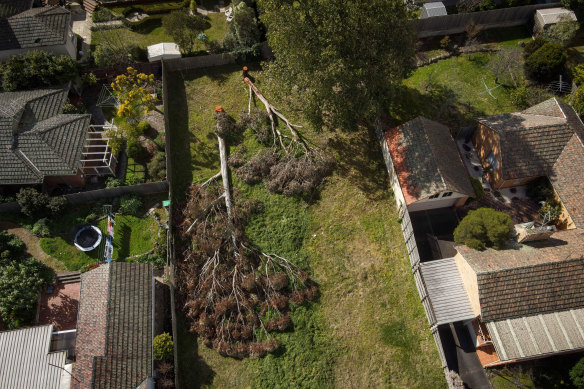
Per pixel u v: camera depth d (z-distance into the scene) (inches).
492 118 1514.5
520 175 1392.7
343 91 1346.0
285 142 1556.3
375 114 1482.5
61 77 1567.4
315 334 1212.5
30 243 1325.0
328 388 1143.0
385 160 1512.1
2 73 1551.4
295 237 1365.7
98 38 1856.5
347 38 1295.5
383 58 1305.4
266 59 1812.3
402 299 1269.7
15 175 1330.0
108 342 1053.8
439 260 1251.8
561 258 1160.2
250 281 1235.9
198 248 1317.7
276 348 1179.9
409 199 1331.2
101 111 1637.6
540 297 1128.2
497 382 1152.8
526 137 1408.7
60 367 1045.2
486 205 1444.4
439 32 1887.3
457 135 1599.4
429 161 1350.9
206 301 1213.7
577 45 1840.6
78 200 1385.3
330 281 1296.8
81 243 1327.5
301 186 1432.1
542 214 1400.1
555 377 1151.6
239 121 1599.4
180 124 1625.2
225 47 1800.0
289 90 1381.6
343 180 1483.8
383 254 1346.0
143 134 1569.9
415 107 1670.8
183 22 1733.5
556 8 1835.6
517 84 1737.2
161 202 1424.7
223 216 1368.1
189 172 1504.7
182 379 1141.7
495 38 1883.6
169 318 1224.2
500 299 1119.6
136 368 1061.1
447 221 1408.7
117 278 1146.7
